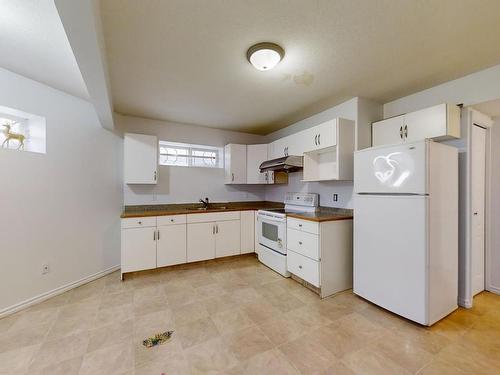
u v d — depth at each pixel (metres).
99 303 2.30
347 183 2.83
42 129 2.44
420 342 1.70
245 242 3.74
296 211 3.38
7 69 2.14
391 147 2.04
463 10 1.41
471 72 2.15
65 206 2.61
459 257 2.25
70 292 2.54
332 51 1.84
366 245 2.26
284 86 2.46
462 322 1.95
